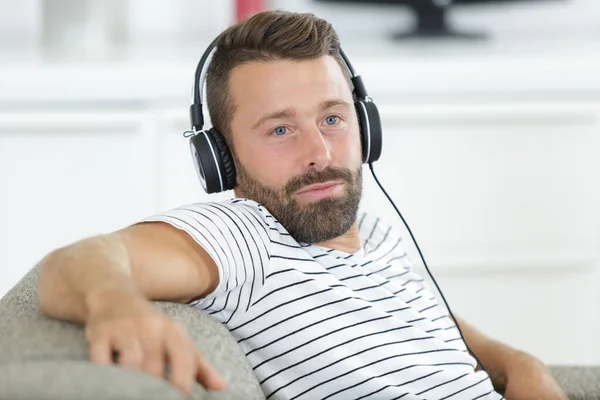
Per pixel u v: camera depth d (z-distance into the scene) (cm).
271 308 157
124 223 335
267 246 159
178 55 360
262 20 171
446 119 338
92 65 328
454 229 346
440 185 343
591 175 347
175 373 107
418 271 346
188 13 421
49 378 99
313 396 158
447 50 367
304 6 411
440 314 187
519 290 351
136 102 331
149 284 137
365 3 390
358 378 159
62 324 123
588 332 355
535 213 348
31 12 411
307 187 168
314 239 171
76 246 132
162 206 333
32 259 336
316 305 160
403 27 414
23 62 334
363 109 186
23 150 331
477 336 216
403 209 343
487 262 347
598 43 385
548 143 345
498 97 340
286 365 158
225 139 176
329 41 176
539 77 337
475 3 390
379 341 163
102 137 331
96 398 96
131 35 418
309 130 168
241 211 161
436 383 167
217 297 155
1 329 124
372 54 354
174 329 112
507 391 203
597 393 205
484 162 343
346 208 172
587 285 353
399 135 338
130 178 333
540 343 354
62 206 334
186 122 330
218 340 135
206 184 175
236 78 171
